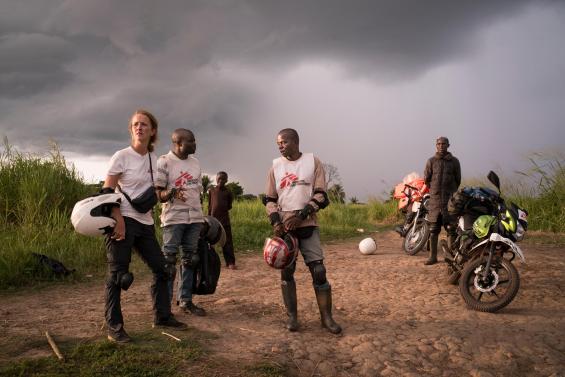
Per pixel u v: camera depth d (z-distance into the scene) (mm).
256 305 5434
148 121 4160
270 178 4652
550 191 12484
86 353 3676
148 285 6902
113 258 3916
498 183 5750
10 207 10242
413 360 3934
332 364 3811
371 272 7504
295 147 4566
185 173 5090
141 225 4086
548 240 10555
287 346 4051
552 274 6918
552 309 5379
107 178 3984
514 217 5453
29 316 5027
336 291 6227
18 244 7773
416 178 10117
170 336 4145
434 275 7188
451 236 7570
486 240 5398
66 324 4609
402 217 18031
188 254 5059
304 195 4496
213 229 5180
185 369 3502
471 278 6020
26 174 10914
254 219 15320
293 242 4422
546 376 3779
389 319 4965
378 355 3973
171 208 5012
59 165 11625
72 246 8555
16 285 6824
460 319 4992
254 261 9414
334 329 4453
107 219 3738
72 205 10891
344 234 14211
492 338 4422
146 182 4117
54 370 3377
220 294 6188
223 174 8438
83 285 6938
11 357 3689
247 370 3543
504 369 3854
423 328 4672
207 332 4340
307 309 5293
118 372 3387
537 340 4398
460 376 3746
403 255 9539
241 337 4254
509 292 5148
